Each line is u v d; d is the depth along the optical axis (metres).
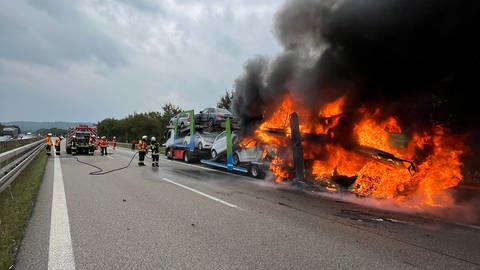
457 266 4.14
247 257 4.34
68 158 21.77
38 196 8.29
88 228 5.55
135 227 5.65
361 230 5.68
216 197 8.53
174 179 11.91
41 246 4.65
